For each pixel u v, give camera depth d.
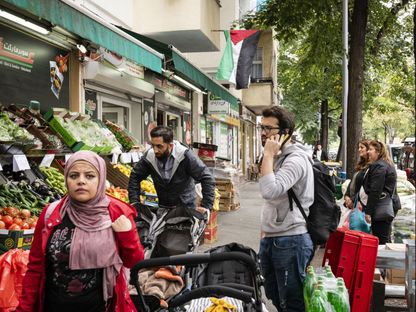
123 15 11.16
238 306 3.73
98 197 2.84
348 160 10.83
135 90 10.25
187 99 15.30
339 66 19.88
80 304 2.80
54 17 4.70
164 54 8.25
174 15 11.69
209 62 17.11
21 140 5.28
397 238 7.15
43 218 2.86
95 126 7.50
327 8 13.03
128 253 2.92
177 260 2.91
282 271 3.96
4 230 4.26
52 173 6.27
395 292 4.94
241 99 23.95
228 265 4.29
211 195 5.72
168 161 5.68
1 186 5.20
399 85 26.22
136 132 11.27
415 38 7.54
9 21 6.23
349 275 4.41
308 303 3.76
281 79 33.41
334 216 3.99
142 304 3.07
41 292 2.83
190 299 3.04
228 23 18.45
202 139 17.23
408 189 8.34
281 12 12.75
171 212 4.74
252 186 23.23
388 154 6.55
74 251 2.74
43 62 7.17
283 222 3.92
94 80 8.55
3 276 3.57
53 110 6.77
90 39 5.45
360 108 10.81
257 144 39.72
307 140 41.06
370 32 15.62
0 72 6.16
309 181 3.89
